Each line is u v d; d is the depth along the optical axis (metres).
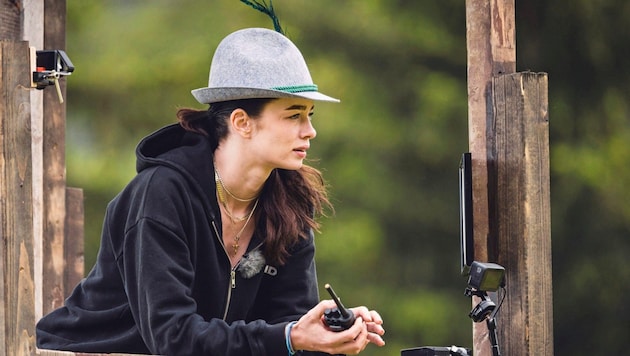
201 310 11.69
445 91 33.34
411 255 33.06
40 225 13.66
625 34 33.41
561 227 32.53
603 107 33.22
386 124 33.19
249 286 11.91
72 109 34.41
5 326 9.58
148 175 11.45
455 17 34.06
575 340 32.84
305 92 11.52
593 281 32.47
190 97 34.41
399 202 32.97
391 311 32.66
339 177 32.84
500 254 11.84
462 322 32.88
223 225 11.73
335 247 32.53
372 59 33.69
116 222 11.55
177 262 11.20
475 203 11.96
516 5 33.41
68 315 11.84
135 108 34.47
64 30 15.34
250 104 11.52
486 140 11.99
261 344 10.79
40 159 13.78
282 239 11.88
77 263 15.94
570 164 32.50
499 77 11.91
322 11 33.69
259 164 11.57
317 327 10.74
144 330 11.17
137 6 35.62
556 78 33.34
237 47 11.63
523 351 11.62
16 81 9.77
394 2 34.09
